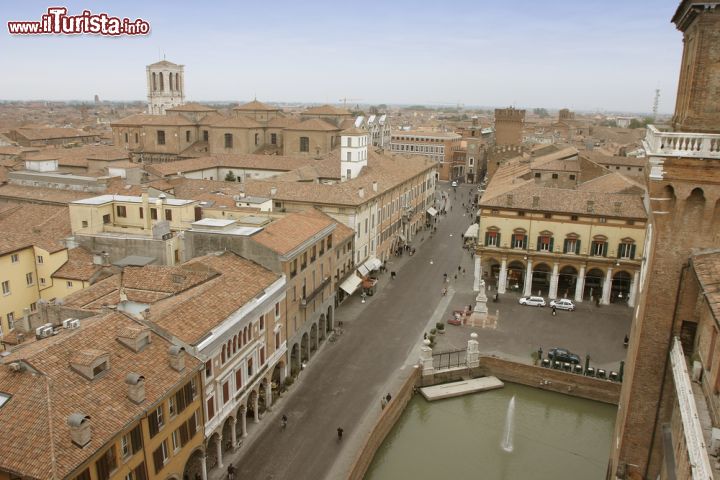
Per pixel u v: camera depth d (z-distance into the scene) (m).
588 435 58.25
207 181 110.50
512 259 90.50
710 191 31.67
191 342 42.84
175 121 163.00
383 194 108.12
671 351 34.16
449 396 64.31
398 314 84.12
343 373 65.50
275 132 161.25
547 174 118.69
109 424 34.16
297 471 48.25
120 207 75.44
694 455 24.00
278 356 59.19
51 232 75.25
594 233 85.94
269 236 61.72
